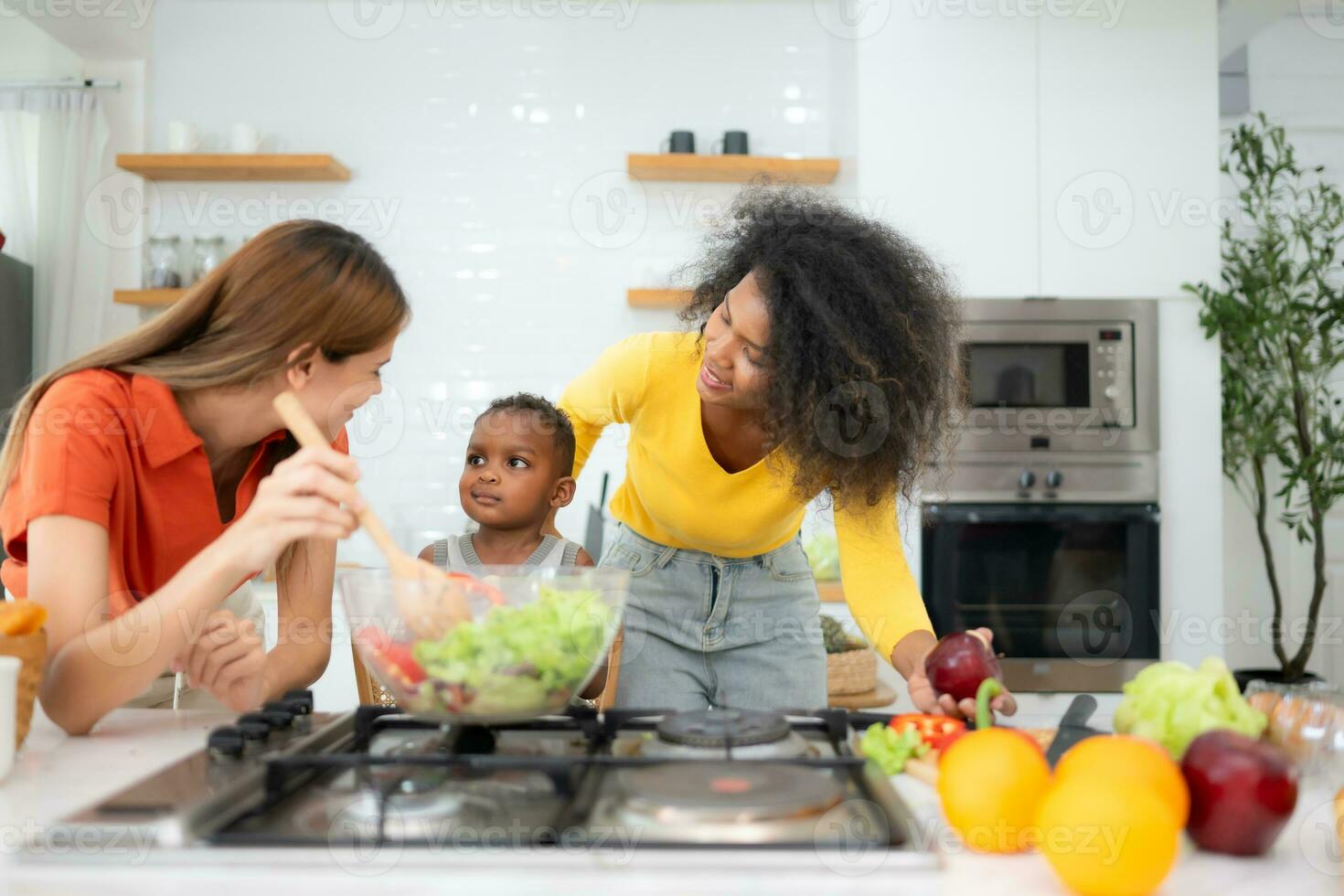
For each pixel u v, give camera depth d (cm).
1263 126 310
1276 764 64
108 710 95
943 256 273
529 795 69
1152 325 272
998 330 271
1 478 107
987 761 66
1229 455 291
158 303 297
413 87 321
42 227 312
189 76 318
